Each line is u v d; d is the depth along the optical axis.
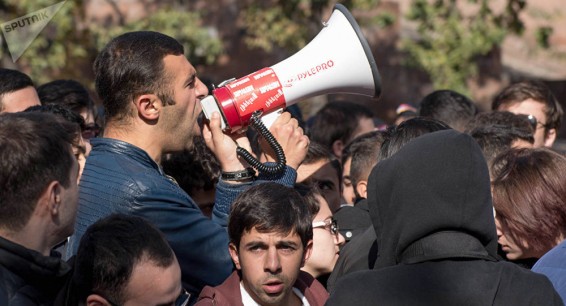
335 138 5.97
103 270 2.29
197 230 2.94
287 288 2.87
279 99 3.20
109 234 2.33
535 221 2.96
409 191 2.37
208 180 3.67
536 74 15.76
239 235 2.88
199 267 2.94
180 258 2.91
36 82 11.61
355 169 4.07
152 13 14.71
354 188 4.12
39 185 2.21
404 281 2.32
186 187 3.69
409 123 3.18
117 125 3.05
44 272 2.21
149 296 2.32
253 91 3.18
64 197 2.28
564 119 11.28
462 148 2.39
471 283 2.29
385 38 15.45
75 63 12.78
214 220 3.15
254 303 2.90
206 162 3.64
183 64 3.06
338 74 3.25
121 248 2.31
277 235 2.83
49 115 2.37
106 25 15.04
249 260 2.86
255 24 13.64
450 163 2.37
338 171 4.21
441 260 2.34
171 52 3.04
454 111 5.21
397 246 2.38
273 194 2.89
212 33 15.46
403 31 15.41
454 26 13.19
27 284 2.19
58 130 2.30
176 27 13.80
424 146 2.41
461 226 2.34
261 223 2.83
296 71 3.22
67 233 2.31
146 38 3.04
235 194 3.14
